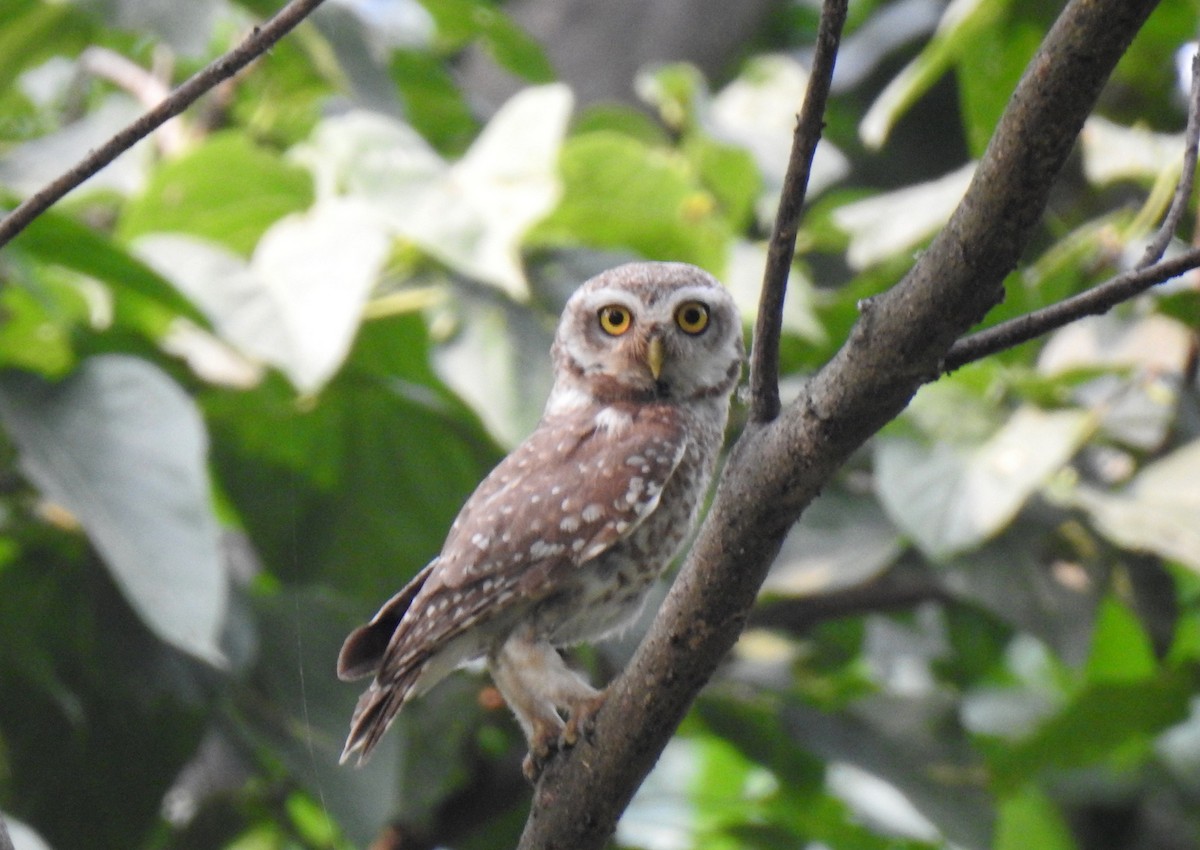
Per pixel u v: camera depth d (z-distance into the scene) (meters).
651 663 6.05
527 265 10.42
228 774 11.98
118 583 9.07
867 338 5.39
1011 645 12.73
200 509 8.45
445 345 9.72
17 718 9.95
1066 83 4.81
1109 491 9.72
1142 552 10.35
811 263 12.27
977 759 10.80
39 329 9.87
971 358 5.68
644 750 6.18
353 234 9.39
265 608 9.95
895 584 11.30
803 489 5.64
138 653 9.88
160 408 8.69
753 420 5.87
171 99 5.52
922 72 10.25
